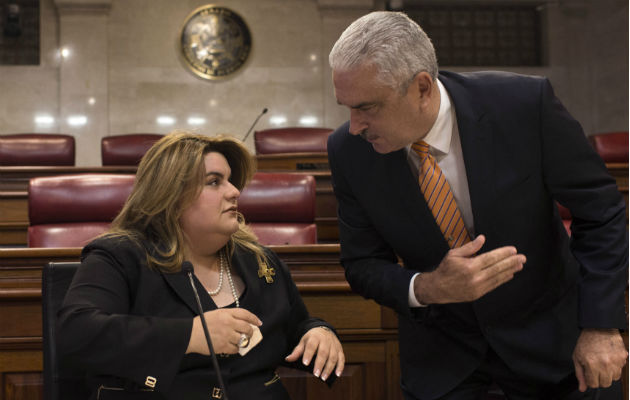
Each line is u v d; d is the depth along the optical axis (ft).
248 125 32.86
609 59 32.63
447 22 34.78
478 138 5.03
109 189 10.66
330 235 14.88
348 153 5.49
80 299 4.70
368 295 5.52
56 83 31.78
